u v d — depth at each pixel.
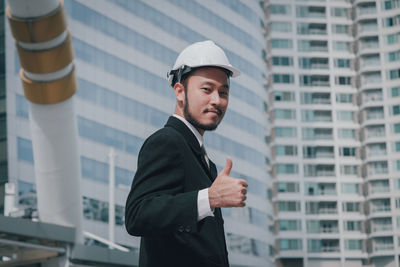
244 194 2.67
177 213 2.70
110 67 52.75
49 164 26.42
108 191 50.16
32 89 23.98
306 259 89.69
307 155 93.75
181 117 3.09
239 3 72.62
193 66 3.03
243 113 69.69
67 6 49.97
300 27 97.81
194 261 2.84
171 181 2.84
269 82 95.44
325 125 95.19
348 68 98.56
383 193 92.88
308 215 91.62
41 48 22.12
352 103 97.19
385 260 91.56
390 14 98.06
